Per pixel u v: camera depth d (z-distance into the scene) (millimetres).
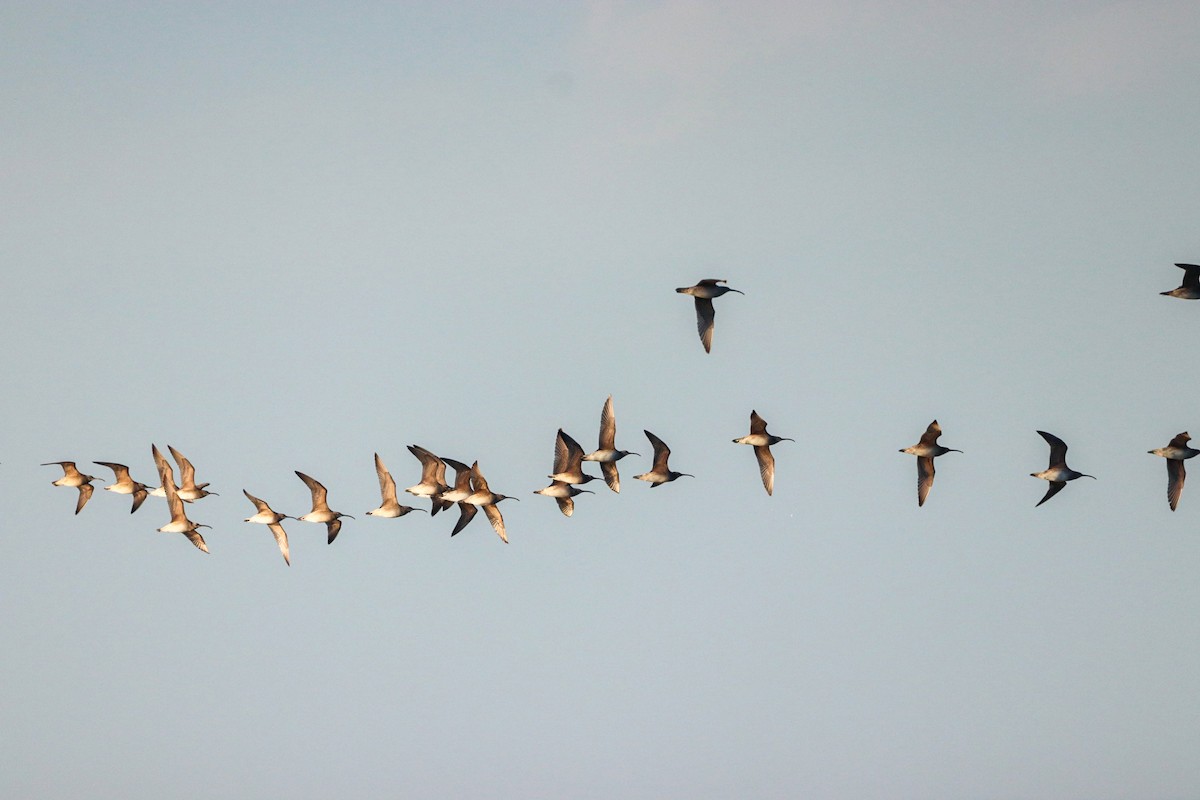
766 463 62500
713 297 59406
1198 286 58688
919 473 62375
